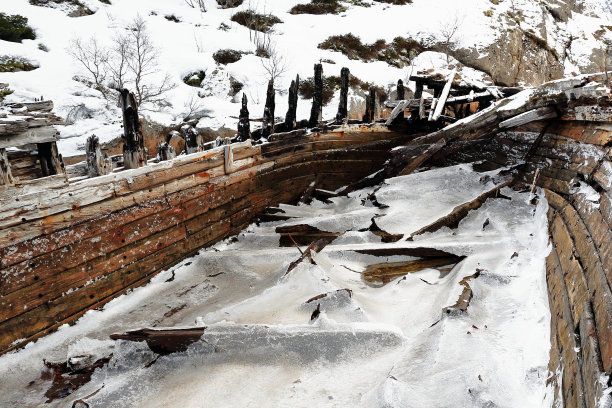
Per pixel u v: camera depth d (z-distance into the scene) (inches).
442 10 849.5
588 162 216.2
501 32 824.3
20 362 175.3
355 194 348.8
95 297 211.5
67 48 530.3
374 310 191.8
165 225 246.1
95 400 147.1
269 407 139.6
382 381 137.8
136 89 495.2
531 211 255.8
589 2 1118.4
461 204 273.3
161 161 243.4
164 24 680.4
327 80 642.8
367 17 831.1
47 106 186.9
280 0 860.6
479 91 399.2
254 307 197.5
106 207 209.9
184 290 232.2
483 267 206.5
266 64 653.9
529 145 303.1
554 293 160.4
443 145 339.6
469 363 134.3
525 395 127.6
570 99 263.9
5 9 553.0
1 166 169.0
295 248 262.5
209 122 489.7
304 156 360.5
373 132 402.0
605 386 88.4
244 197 308.8
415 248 235.5
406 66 758.5
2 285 173.3
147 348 168.1
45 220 184.7
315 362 159.2
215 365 162.9
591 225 157.4
